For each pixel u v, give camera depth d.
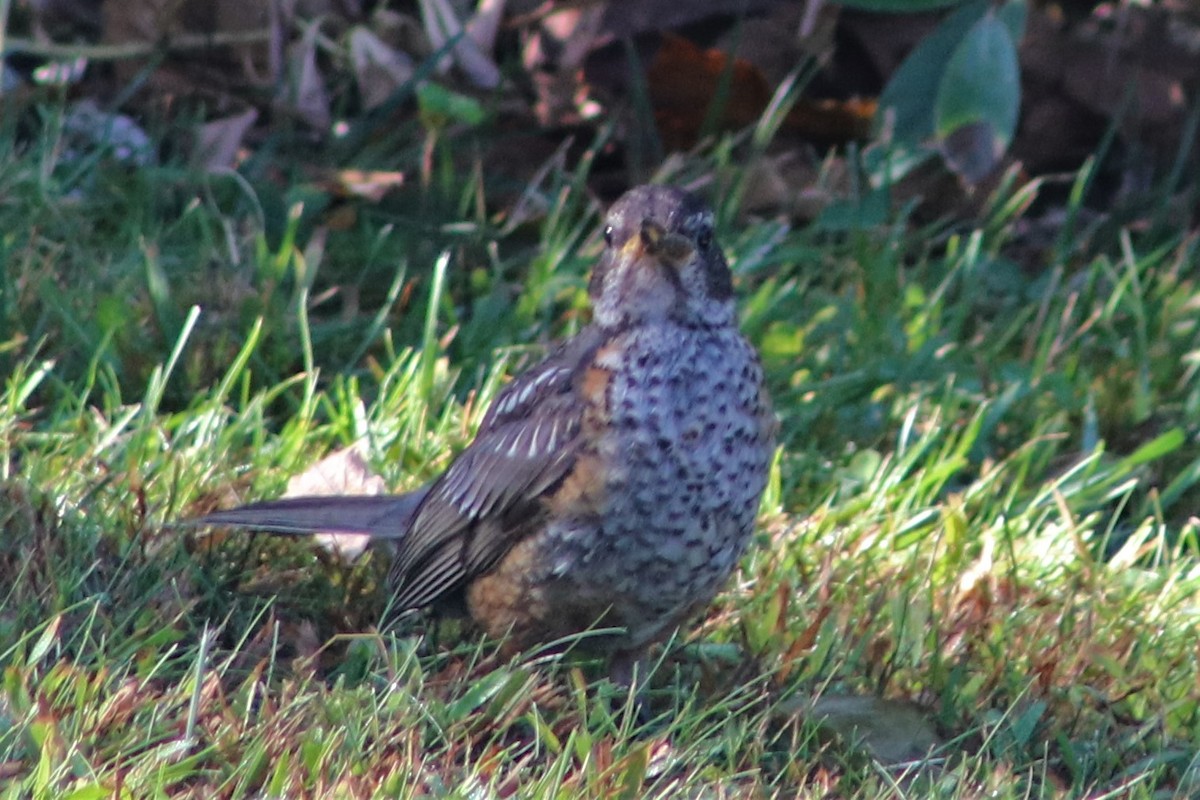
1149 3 13.46
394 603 7.85
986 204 12.88
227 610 7.70
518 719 6.80
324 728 6.46
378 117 12.44
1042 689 7.48
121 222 11.30
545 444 7.19
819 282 11.89
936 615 7.91
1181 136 13.44
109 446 8.64
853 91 13.47
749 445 7.23
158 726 6.33
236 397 9.83
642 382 7.10
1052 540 8.74
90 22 13.33
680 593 7.27
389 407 9.36
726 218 12.01
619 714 7.26
